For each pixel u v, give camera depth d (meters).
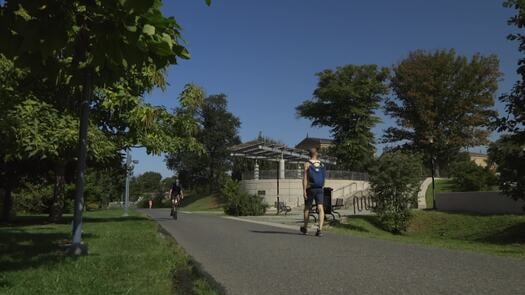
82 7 4.39
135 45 4.36
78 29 4.54
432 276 6.45
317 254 8.46
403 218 21.45
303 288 5.97
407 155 22.33
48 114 14.62
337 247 9.35
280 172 48.59
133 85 16.27
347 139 62.75
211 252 8.98
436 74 55.38
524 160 17.97
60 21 4.35
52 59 4.98
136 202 97.19
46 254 8.43
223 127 78.62
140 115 16.23
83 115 8.45
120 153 18.67
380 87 63.03
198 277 6.50
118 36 4.38
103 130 17.36
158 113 17.06
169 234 12.26
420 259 7.82
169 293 5.67
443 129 56.47
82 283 6.08
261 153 49.06
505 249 11.48
